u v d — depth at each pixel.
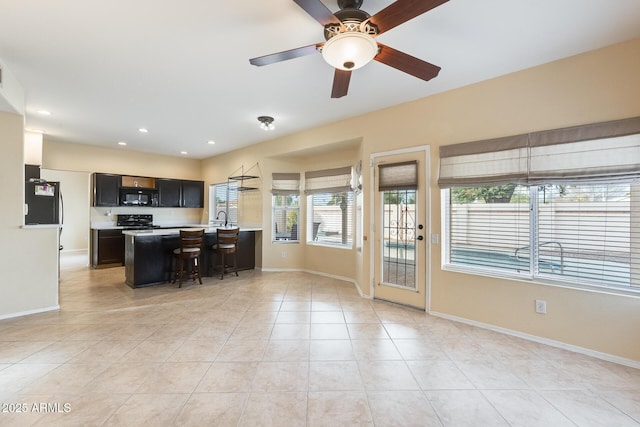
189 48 2.43
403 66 2.11
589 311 2.46
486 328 2.99
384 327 3.02
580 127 2.49
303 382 2.06
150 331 2.88
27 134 4.84
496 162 2.91
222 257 5.04
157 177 6.77
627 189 2.41
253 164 5.85
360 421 1.69
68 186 8.16
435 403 1.85
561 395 1.94
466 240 3.25
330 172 5.12
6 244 3.17
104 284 4.64
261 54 2.52
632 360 2.29
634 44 2.30
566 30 2.20
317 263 5.46
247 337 2.77
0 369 2.18
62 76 2.92
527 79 2.77
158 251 4.63
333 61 1.95
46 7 1.92
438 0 1.49
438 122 3.33
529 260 2.84
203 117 4.15
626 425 1.68
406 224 3.65
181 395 1.90
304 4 1.53
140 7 1.93
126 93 3.33
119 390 1.95
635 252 2.38
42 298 3.39
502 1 1.88
